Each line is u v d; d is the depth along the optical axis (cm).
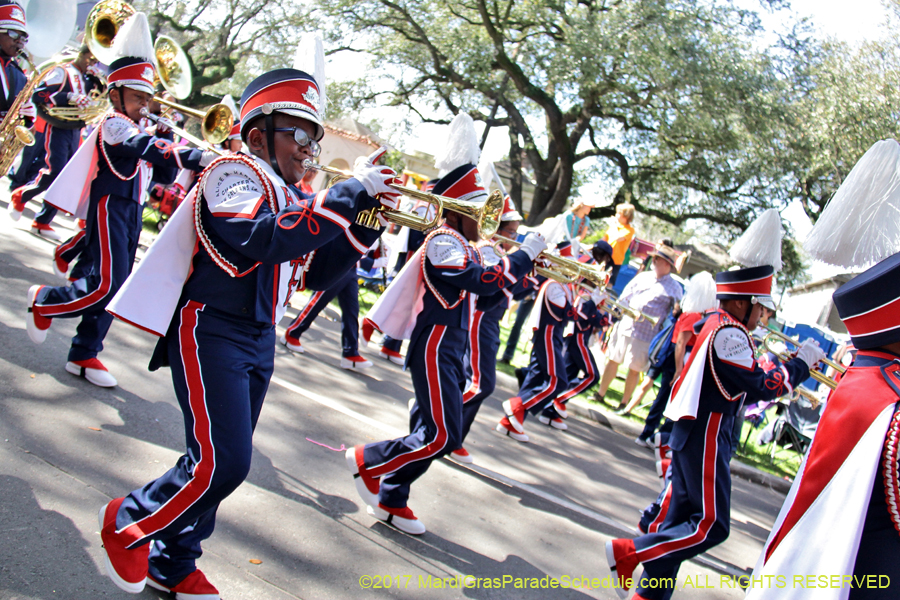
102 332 456
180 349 261
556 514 488
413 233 737
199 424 256
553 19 2192
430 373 395
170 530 255
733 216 2273
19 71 588
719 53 2003
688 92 2003
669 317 779
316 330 831
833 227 252
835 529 199
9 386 411
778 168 2088
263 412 502
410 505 434
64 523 300
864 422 205
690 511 369
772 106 1977
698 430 366
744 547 536
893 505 200
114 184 449
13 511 296
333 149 1998
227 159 264
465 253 410
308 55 317
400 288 418
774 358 391
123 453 376
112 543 255
